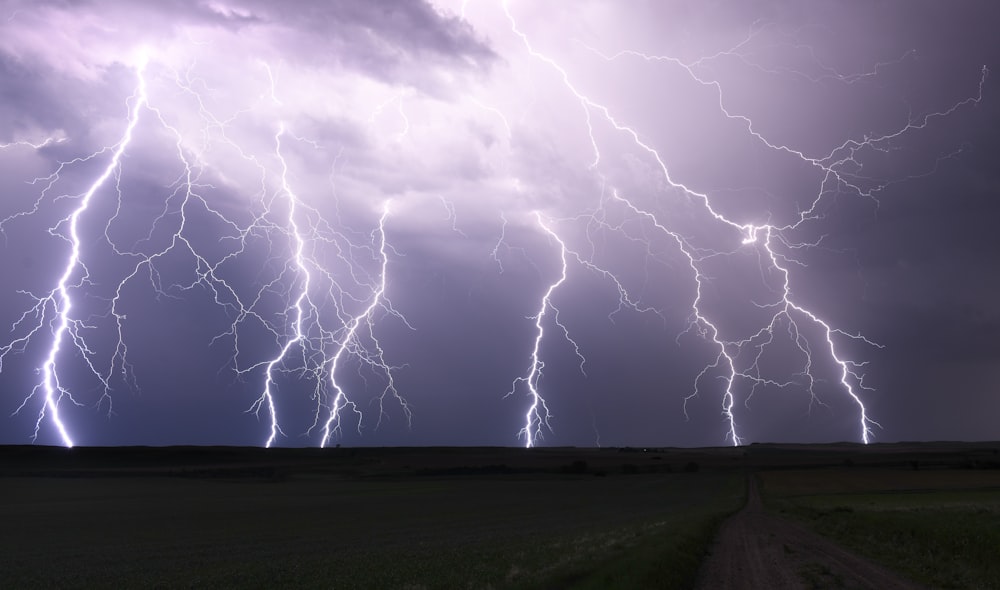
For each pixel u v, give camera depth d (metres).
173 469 95.62
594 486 76.50
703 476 93.44
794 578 15.46
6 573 21.20
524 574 14.70
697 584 14.73
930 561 17.62
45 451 101.19
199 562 22.94
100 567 22.33
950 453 144.00
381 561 20.59
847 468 104.69
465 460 121.12
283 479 87.19
